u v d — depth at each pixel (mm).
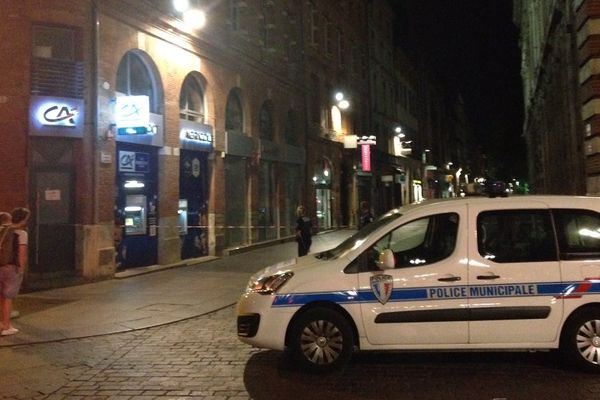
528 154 48688
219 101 19062
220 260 17828
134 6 14594
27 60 12453
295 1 26703
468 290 6133
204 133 17938
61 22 12867
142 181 15438
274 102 23922
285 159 24578
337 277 6277
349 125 35156
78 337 8258
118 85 14680
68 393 5879
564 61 17188
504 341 6125
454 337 6129
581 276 6145
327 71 31172
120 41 14234
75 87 13047
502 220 6348
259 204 22312
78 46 13141
